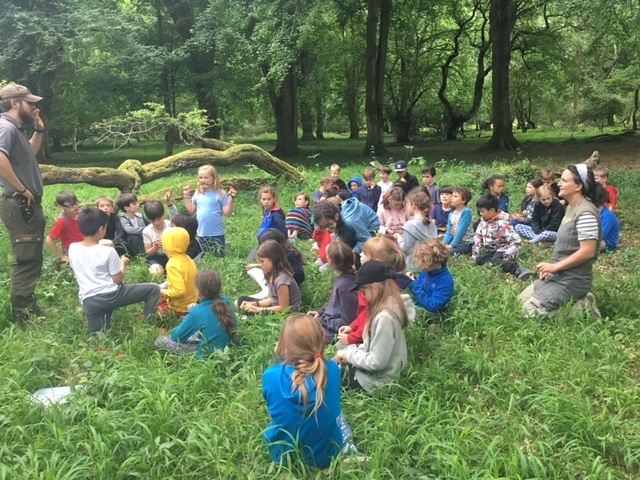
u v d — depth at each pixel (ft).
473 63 138.31
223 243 25.26
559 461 10.12
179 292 17.13
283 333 10.19
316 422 9.96
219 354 13.47
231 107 87.86
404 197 25.14
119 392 12.26
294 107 87.71
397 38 99.50
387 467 10.10
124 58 75.56
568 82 103.60
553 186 27.07
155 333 16.19
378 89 80.38
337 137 153.99
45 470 9.60
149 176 35.70
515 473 9.50
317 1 64.49
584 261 16.03
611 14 75.15
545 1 77.10
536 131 148.56
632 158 65.98
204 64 82.02
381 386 12.57
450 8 100.94
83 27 70.85
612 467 10.36
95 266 15.98
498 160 69.77
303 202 26.91
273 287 17.01
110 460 10.03
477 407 12.15
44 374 13.71
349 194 25.61
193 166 37.32
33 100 17.29
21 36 70.23
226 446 10.44
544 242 25.75
